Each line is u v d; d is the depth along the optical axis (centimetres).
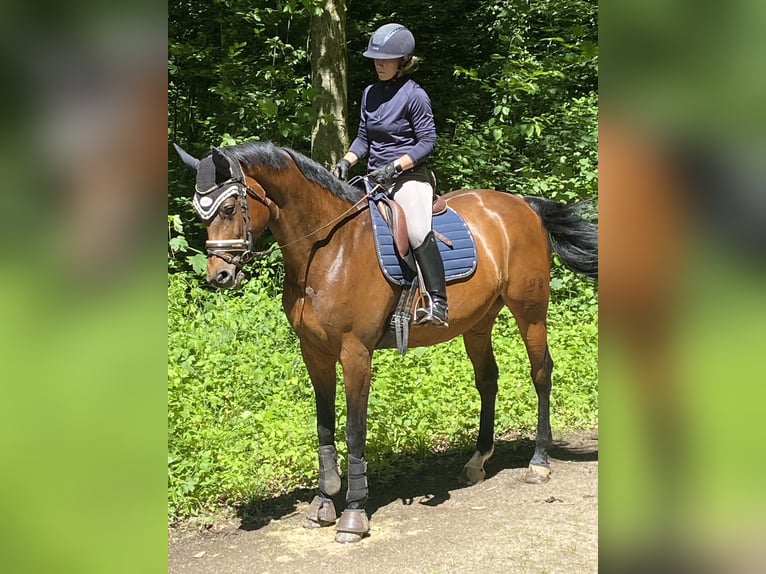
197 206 347
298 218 378
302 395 550
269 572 359
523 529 401
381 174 386
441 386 559
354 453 397
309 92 818
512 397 572
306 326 389
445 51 1110
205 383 517
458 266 425
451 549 379
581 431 575
